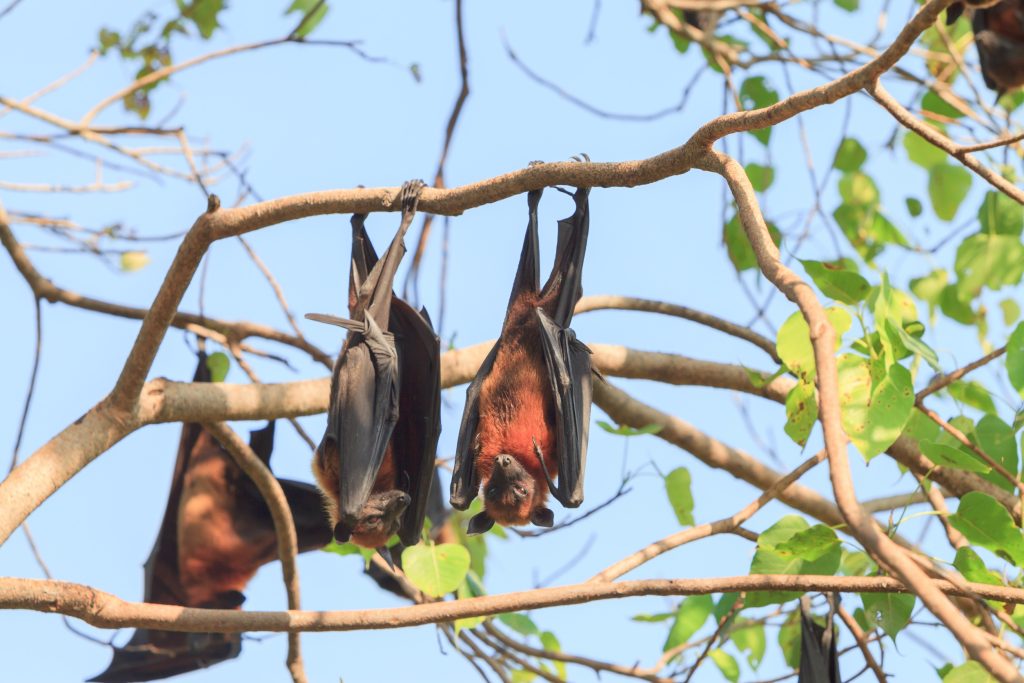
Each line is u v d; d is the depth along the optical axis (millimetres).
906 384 10039
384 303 10688
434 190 9773
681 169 8914
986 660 5496
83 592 9531
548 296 11023
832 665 13383
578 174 9148
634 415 15414
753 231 8133
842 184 16781
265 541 16453
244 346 15602
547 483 10922
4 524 10484
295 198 9852
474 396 11031
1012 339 10844
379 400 10641
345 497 10406
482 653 14102
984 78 13672
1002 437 11078
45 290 14875
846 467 6164
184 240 10070
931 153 16500
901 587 10109
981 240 14562
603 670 13445
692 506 13570
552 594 9945
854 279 10945
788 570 11375
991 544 10602
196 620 9617
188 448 16734
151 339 10797
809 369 10859
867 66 8117
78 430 11258
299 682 13109
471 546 15672
